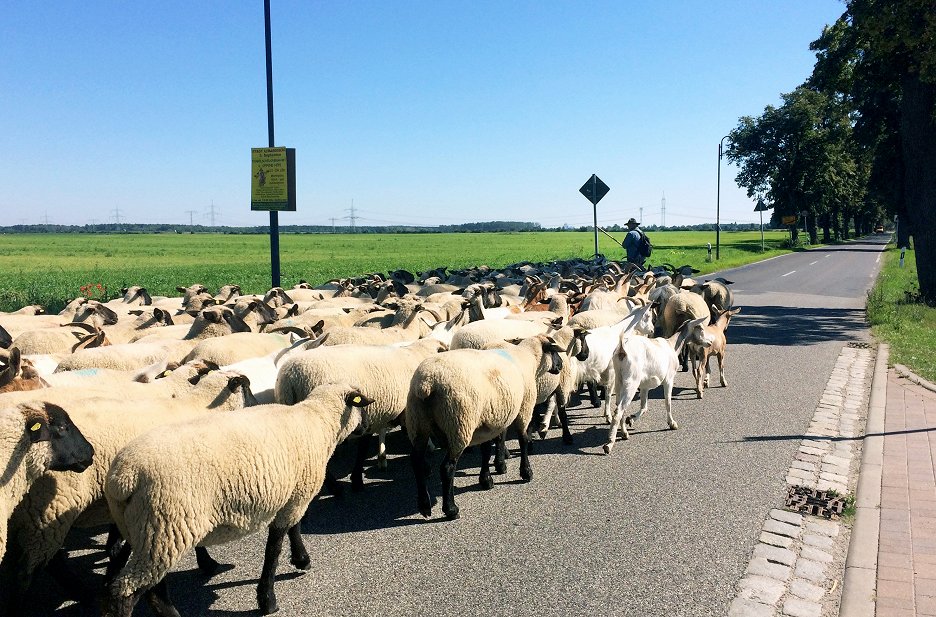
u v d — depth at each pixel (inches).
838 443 373.1
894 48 885.2
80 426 208.4
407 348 345.4
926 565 229.9
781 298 1163.3
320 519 280.5
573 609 208.7
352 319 529.0
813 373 557.0
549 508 290.0
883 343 684.7
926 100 936.3
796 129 3326.8
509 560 241.6
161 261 2637.8
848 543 252.2
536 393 338.0
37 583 231.9
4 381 249.0
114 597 173.0
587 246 3843.5
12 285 1425.9
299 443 212.8
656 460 351.3
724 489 307.3
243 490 192.9
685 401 476.4
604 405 446.6
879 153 1295.5
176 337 444.1
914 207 975.6
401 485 323.3
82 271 1980.8
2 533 178.5
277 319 521.0
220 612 208.7
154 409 231.0
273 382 331.3
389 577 229.8
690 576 228.5
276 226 741.3
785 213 3508.9
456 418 276.8
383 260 2581.2
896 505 280.8
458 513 283.4
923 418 410.0
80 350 342.3
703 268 1873.8
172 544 179.6
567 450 374.6
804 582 224.4
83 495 205.3
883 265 2022.6
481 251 3373.5
